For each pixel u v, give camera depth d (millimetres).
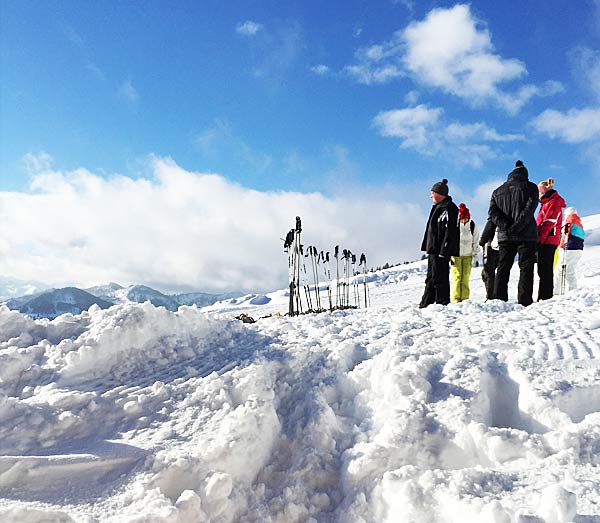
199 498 2074
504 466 2348
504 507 1908
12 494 2062
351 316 5465
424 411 2701
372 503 2205
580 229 8477
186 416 2721
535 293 11102
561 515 1753
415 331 4191
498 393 3037
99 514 1993
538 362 3150
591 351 3311
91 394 2771
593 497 1976
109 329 3320
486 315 4938
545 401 2729
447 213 6859
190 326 3869
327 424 2758
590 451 2326
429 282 7312
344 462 2479
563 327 4156
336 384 3229
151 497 2055
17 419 2504
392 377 2945
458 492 2033
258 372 3166
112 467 2264
